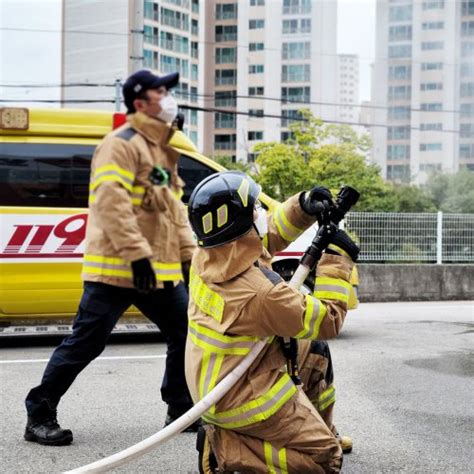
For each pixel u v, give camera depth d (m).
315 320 3.02
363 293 13.33
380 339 8.23
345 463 4.10
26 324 9.02
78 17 81.31
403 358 7.05
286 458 3.10
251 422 3.07
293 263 8.10
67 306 7.75
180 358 4.54
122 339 8.42
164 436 3.06
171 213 4.42
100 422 4.89
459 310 11.43
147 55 78.88
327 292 3.12
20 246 7.59
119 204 4.07
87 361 4.37
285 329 3.01
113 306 4.33
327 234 3.15
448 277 13.61
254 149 32.94
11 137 7.64
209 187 3.09
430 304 12.73
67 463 4.09
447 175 44.22
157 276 4.31
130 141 4.23
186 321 4.50
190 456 4.19
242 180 3.12
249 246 3.08
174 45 82.56
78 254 7.70
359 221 13.45
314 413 3.18
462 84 89.56
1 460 4.12
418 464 4.09
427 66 90.38
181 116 4.43
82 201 7.74
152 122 4.32
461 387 5.86
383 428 4.75
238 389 3.09
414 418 4.98
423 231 13.63
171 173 4.50
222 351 3.08
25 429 4.52
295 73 91.56
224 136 91.00
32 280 7.62
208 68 91.38
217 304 3.07
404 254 13.57
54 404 4.42
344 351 7.43
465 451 4.32
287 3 91.56
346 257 3.17
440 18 90.00
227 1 90.88
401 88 91.12
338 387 5.84
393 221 13.55
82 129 7.79
